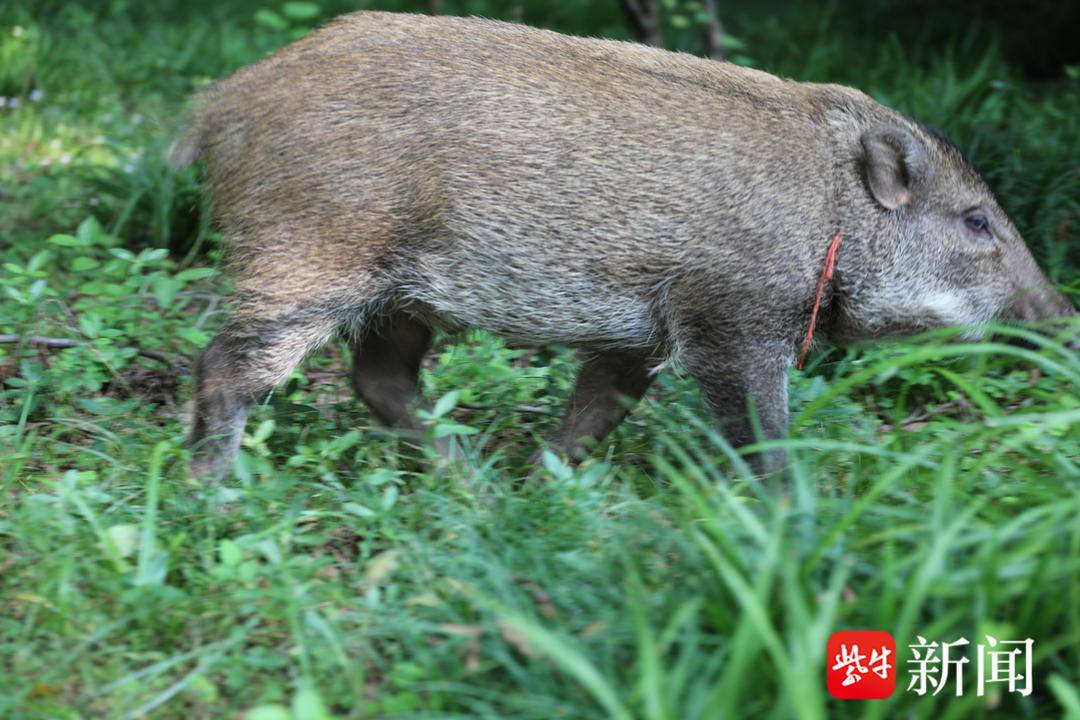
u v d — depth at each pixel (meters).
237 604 4.17
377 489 5.09
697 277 5.03
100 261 7.58
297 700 3.26
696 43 12.91
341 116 4.89
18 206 8.26
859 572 3.72
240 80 5.11
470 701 3.56
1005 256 5.42
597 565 3.97
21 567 4.31
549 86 4.94
